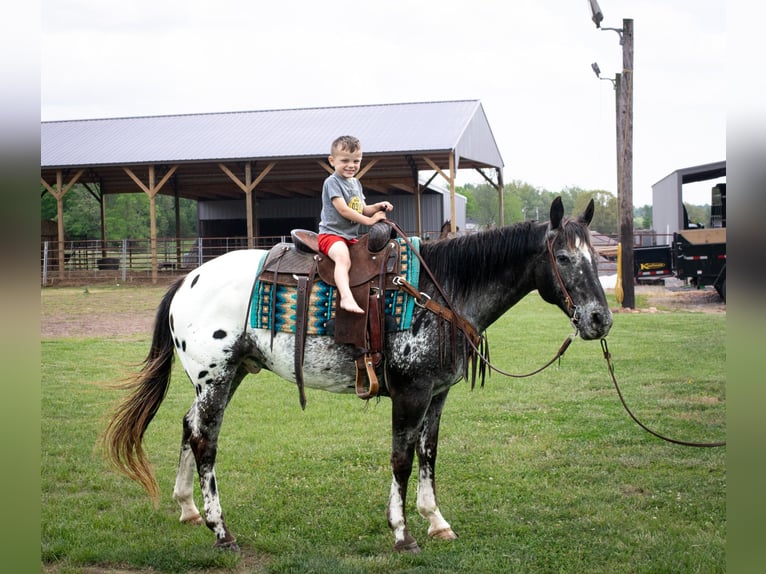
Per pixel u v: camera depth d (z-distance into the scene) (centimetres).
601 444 607
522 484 512
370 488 513
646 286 2361
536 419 694
